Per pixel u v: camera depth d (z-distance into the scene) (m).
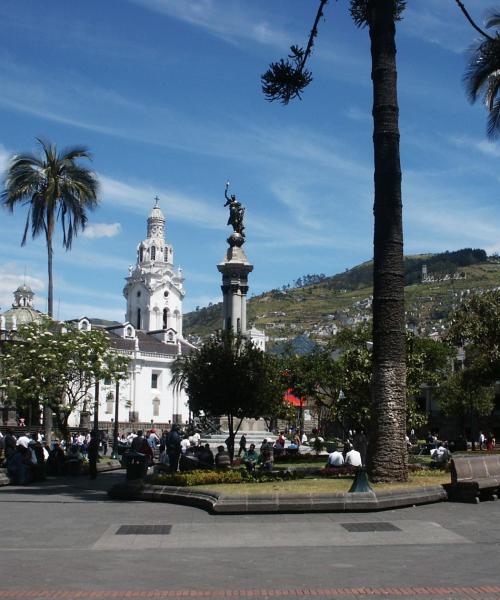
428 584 8.87
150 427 88.38
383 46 20.52
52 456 29.62
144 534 12.79
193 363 33.78
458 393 62.28
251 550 11.27
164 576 9.40
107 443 53.19
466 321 45.97
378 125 20.30
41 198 39.50
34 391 44.06
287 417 40.47
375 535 12.54
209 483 19.09
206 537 12.45
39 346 44.81
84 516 15.24
